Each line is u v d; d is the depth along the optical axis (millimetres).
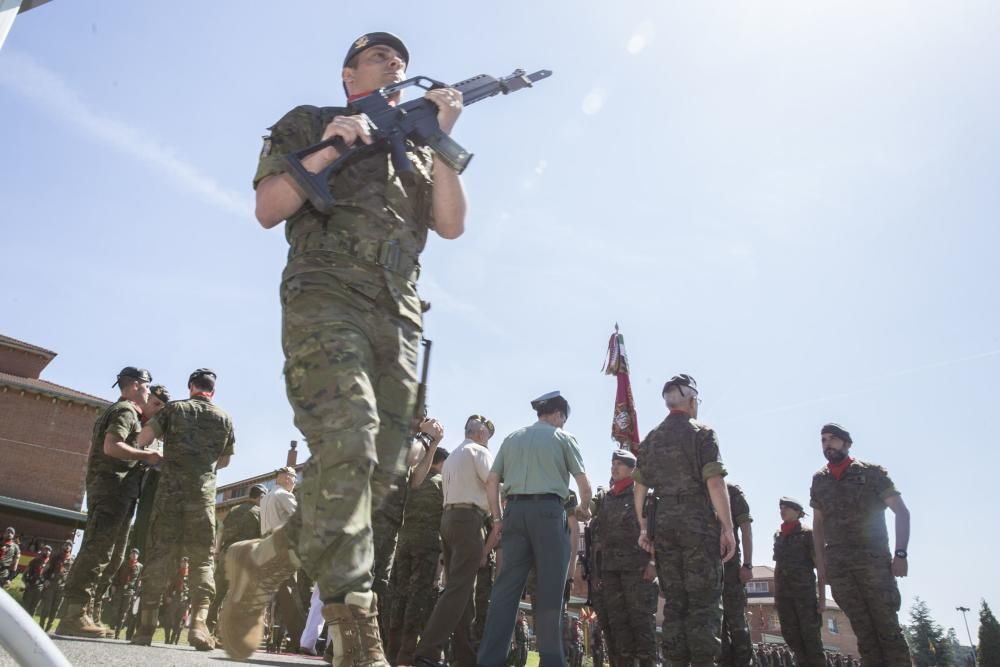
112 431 5148
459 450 5473
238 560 2166
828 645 59562
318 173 2195
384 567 4793
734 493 7199
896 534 6020
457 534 5184
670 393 5191
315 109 2547
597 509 7852
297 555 1920
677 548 4676
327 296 2164
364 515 1938
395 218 2420
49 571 12312
